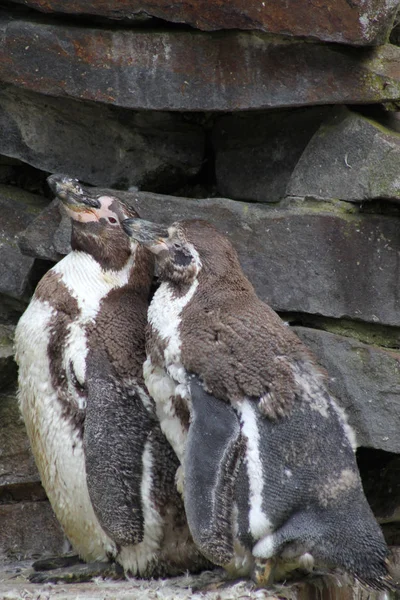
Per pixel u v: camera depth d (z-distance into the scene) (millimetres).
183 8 11305
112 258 11188
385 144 11008
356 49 10992
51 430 10617
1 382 12711
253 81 11352
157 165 12602
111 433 10195
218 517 9242
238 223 11750
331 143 11320
